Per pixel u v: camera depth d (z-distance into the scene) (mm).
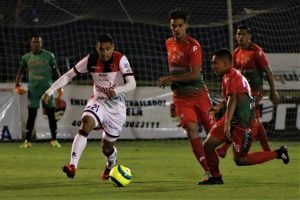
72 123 37438
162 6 45031
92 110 20156
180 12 21406
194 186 19734
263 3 43406
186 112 21422
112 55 20344
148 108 37875
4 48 44688
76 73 20594
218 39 45500
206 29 45750
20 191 18531
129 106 37688
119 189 19000
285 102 38344
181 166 25891
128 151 32281
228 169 24703
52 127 34469
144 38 47250
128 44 46125
